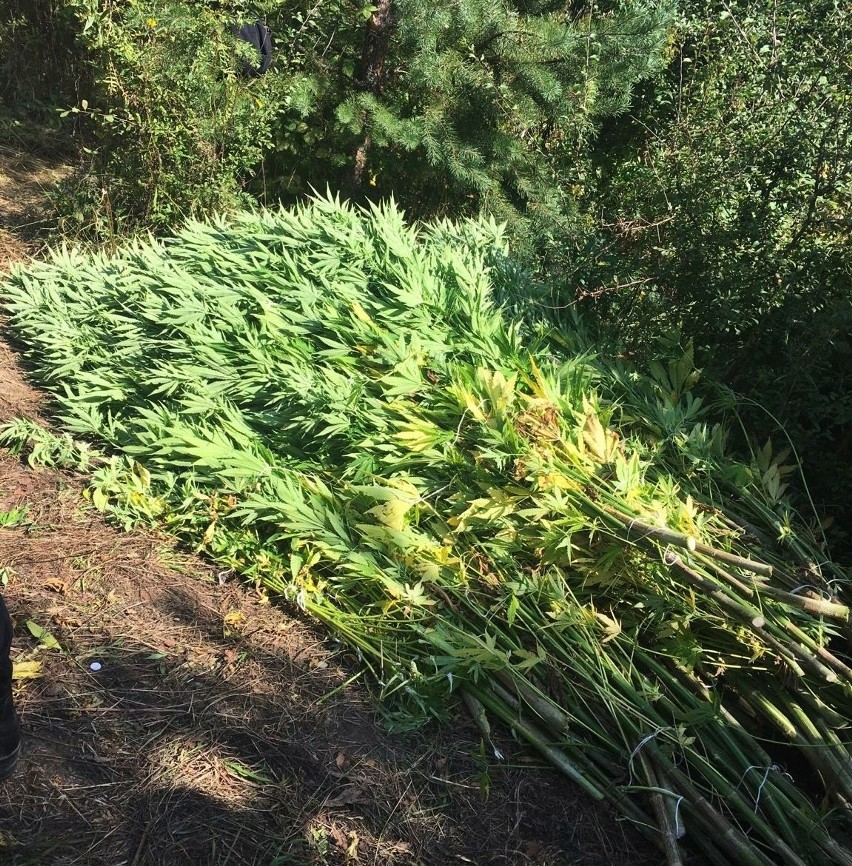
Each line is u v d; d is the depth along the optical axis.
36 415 5.00
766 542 3.71
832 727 3.03
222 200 6.95
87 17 6.58
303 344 4.54
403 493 3.67
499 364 4.23
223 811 2.79
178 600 3.70
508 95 7.09
